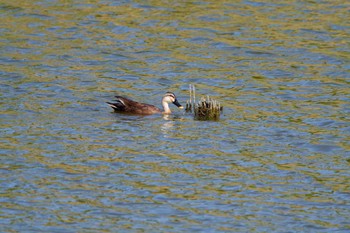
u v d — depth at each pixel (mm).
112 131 24141
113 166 21422
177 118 25688
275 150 22938
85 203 19172
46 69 30531
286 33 35594
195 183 20484
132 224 18172
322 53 33188
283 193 20062
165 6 39094
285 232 17984
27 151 22266
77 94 27844
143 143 23203
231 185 20438
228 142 23484
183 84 29516
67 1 39469
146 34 35219
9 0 39188
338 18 37562
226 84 29547
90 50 33062
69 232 17719
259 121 25484
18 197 19344
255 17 37656
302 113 26375
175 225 18156
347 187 20469
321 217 18797
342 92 28750
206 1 40000
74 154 22156
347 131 24656
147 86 29188
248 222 18406
